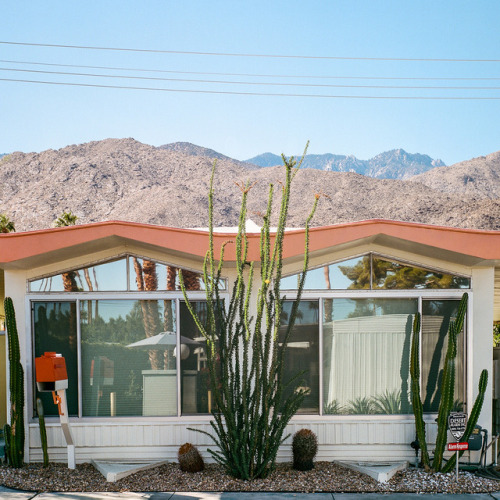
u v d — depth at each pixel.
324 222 164.12
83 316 9.98
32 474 9.19
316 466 9.57
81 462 9.81
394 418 9.90
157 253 10.02
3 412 12.77
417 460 9.69
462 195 178.00
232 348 8.88
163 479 8.98
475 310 10.05
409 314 10.05
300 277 10.01
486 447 9.71
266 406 8.81
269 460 9.02
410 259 10.07
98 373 9.95
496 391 10.98
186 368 9.94
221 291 9.91
